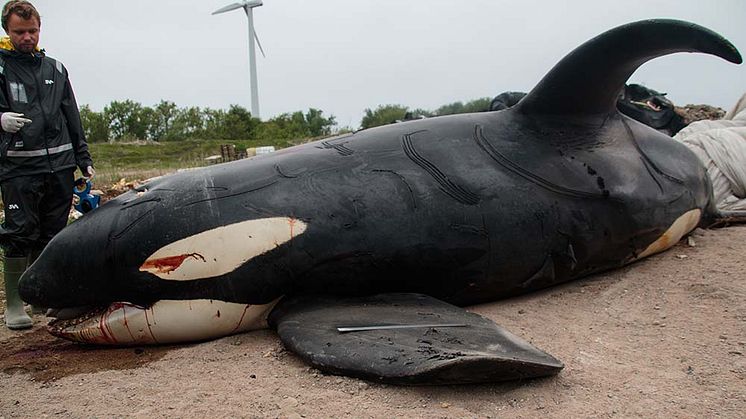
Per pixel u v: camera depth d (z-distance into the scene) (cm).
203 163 2425
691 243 610
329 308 433
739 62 432
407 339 369
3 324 515
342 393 337
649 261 571
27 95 496
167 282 429
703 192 613
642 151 559
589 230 502
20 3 488
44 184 512
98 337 439
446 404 323
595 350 396
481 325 397
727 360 376
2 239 499
